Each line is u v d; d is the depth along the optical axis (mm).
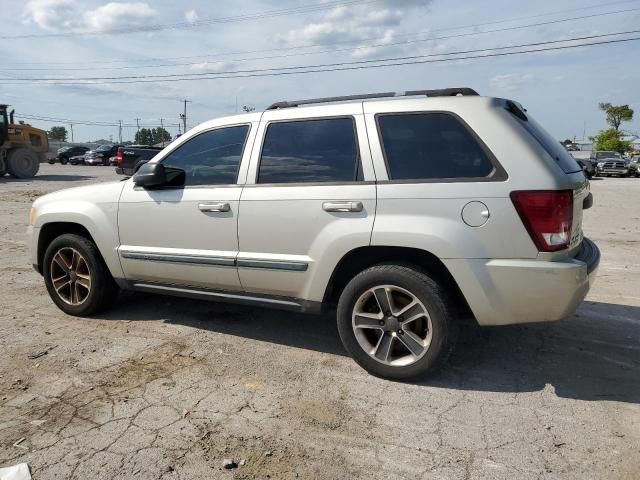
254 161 3943
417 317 3457
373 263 3699
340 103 3793
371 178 3523
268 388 3488
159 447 2818
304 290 3771
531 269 3154
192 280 4223
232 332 4492
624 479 2564
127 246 4461
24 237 9133
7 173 25484
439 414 3168
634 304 5293
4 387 3473
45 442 2855
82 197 4703
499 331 4516
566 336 4406
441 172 3373
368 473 2621
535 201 3131
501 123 3301
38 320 4758
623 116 63500
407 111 3537
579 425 3043
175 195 4199
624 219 12008
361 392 3441
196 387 3492
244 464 2684
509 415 3152
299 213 3688
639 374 3709
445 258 3273
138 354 4016
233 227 3941
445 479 2570
